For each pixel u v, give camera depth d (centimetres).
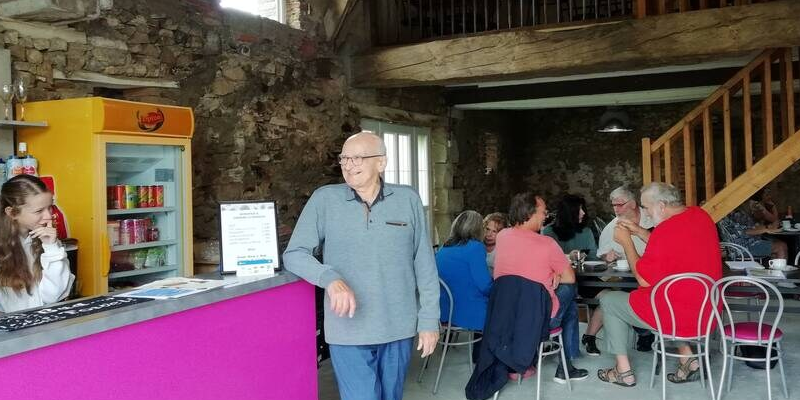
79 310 186
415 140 811
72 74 412
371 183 246
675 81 715
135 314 186
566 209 549
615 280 489
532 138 1133
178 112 398
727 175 575
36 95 390
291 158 600
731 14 514
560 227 551
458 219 430
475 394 377
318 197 254
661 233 377
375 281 242
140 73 455
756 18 507
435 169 867
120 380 184
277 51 584
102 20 429
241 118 545
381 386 250
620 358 407
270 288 252
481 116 987
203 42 507
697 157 998
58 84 407
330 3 637
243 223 258
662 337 374
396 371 251
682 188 1014
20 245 247
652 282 378
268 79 573
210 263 456
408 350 254
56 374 165
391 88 747
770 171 559
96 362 177
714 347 489
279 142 586
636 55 545
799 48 569
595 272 445
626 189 500
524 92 799
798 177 936
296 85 607
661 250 374
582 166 1101
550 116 1118
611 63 554
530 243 375
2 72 365
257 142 561
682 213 383
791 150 552
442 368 440
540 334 366
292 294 269
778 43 503
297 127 608
